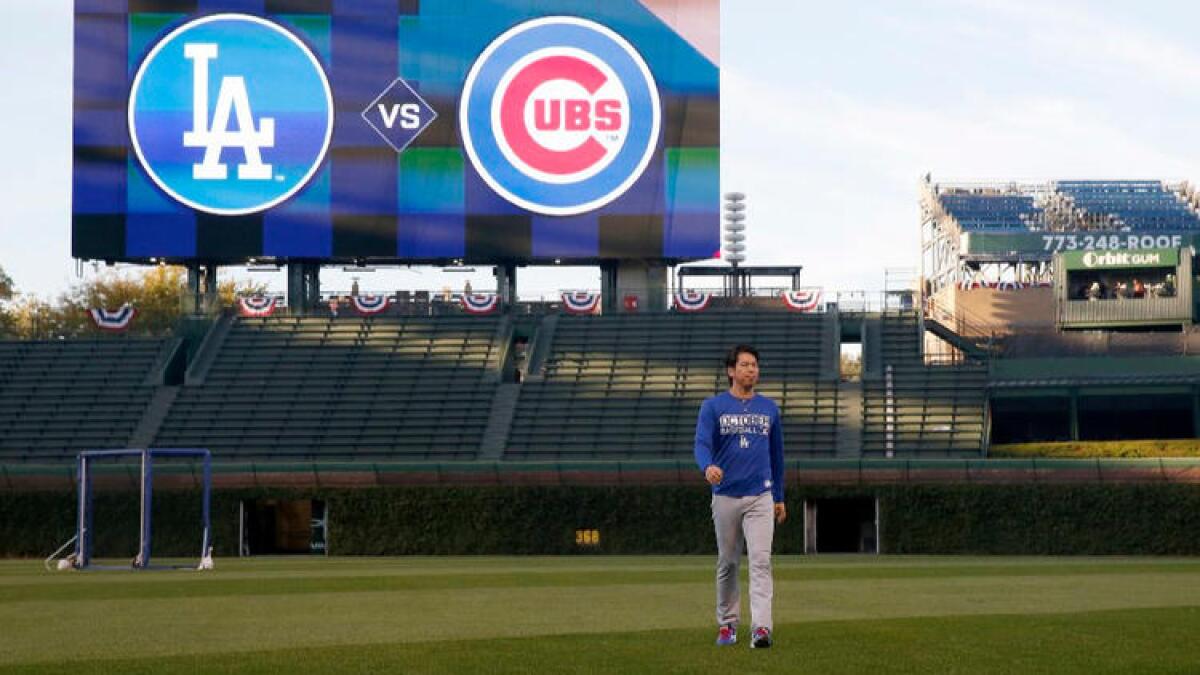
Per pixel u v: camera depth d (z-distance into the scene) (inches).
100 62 2377.0
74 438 2322.8
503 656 524.7
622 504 1991.9
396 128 2393.0
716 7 2394.2
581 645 562.9
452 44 2402.8
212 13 2386.8
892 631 603.5
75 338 2513.5
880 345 2444.6
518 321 2513.5
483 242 2391.7
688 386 2368.4
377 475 2022.6
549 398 2362.2
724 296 2564.0
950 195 3203.7
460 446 2289.6
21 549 2031.3
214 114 2383.1
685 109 2391.7
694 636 600.7
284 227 2383.1
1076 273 2463.1
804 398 2340.1
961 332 2620.6
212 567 1524.4
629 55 2397.9
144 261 2434.8
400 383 2399.1
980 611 746.8
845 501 2043.6
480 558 1884.8
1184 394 2367.1
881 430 2260.1
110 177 2370.8
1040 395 2388.0
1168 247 2699.3
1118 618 668.1
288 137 2385.6
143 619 736.3
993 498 1931.6
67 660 527.2
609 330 2487.7
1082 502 1907.0
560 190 2391.7
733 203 2647.6
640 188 2389.3
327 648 559.5
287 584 1096.2
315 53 2393.0
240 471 2030.0
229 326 2518.5
